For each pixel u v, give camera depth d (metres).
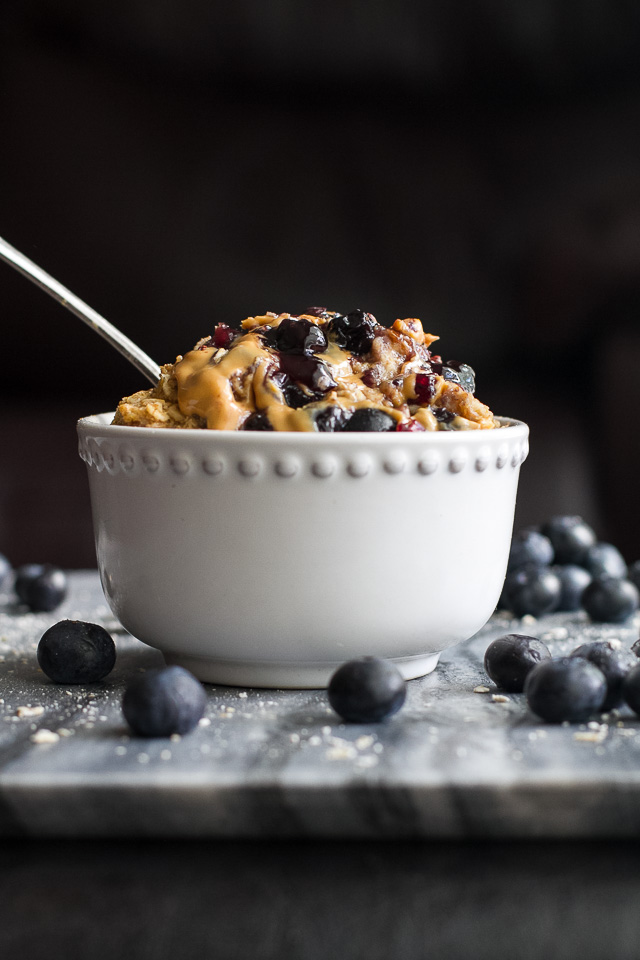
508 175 1.06
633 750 0.42
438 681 0.48
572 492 1.04
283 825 0.40
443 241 1.07
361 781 0.40
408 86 1.05
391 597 0.45
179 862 0.40
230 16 1.03
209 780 0.40
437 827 0.40
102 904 0.39
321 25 1.03
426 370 0.48
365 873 0.40
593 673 0.44
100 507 0.47
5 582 0.62
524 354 1.07
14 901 0.39
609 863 0.40
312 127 1.06
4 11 1.01
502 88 1.05
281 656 0.46
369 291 1.08
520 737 0.43
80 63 1.03
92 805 0.40
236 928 0.39
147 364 0.51
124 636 0.54
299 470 0.44
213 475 0.45
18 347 1.05
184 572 0.45
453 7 1.03
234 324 1.07
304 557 0.45
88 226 1.05
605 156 1.06
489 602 0.48
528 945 0.39
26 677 0.49
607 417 1.05
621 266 1.05
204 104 1.05
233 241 1.06
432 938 0.39
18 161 1.04
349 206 1.07
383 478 0.45
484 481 0.46
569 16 1.03
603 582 0.56
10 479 1.00
